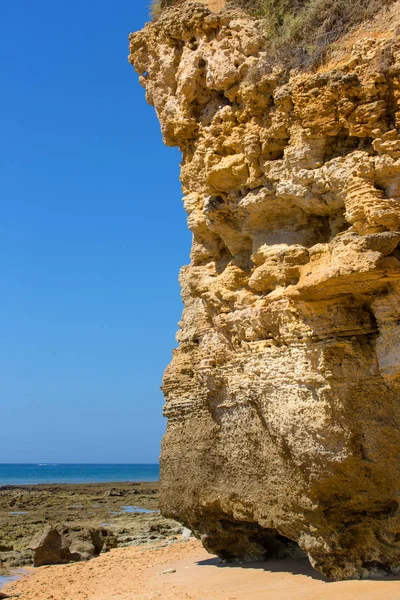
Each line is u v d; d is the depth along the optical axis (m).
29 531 39.25
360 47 13.65
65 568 25.30
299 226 15.87
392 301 12.42
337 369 13.15
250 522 17.78
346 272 12.03
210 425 18.73
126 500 67.38
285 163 15.25
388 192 12.99
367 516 13.84
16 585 21.89
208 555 24.14
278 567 17.42
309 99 14.17
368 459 13.21
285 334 14.83
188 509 19.22
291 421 14.38
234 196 17.03
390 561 13.69
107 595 17.92
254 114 16.30
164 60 19.69
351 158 13.40
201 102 18.72
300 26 16.05
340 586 13.30
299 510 14.78
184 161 19.84
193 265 19.67
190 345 20.80
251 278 16.31
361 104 13.46
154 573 21.12
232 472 17.36
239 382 16.73
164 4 21.30
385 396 12.78
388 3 14.38
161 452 21.19
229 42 17.47
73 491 83.06
